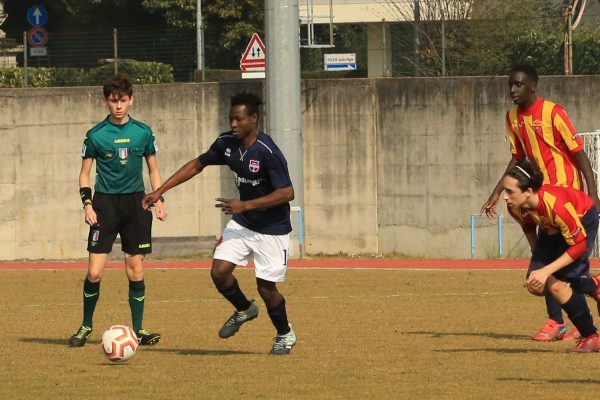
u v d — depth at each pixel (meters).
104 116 68.62
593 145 59.03
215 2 99.81
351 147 68.31
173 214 69.69
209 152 24.61
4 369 23.77
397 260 62.56
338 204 68.75
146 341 28.05
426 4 83.12
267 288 24.61
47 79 78.81
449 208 67.38
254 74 71.75
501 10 81.06
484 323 32.62
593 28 84.06
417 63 80.62
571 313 24.75
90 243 27.97
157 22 109.00
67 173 69.06
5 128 68.75
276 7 60.38
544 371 22.44
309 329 31.31
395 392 20.11
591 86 65.12
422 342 27.95
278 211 24.34
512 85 27.16
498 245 66.62
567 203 23.05
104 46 81.75
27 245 69.38
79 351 26.94
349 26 106.81
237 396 19.94
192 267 58.44
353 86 68.06
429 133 67.38
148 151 28.17
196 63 81.00
